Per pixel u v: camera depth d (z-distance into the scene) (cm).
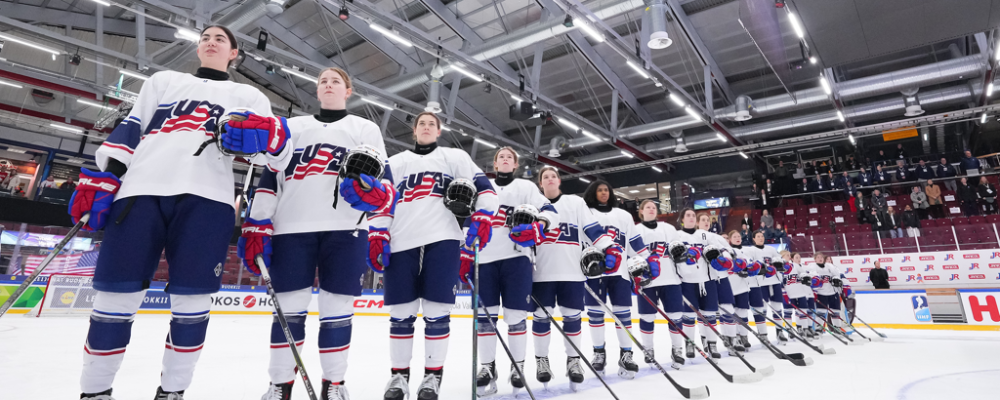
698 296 449
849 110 1399
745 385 296
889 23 831
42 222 1239
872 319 934
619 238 364
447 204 221
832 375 339
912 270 1114
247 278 1253
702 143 1634
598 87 1435
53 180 1573
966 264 1064
